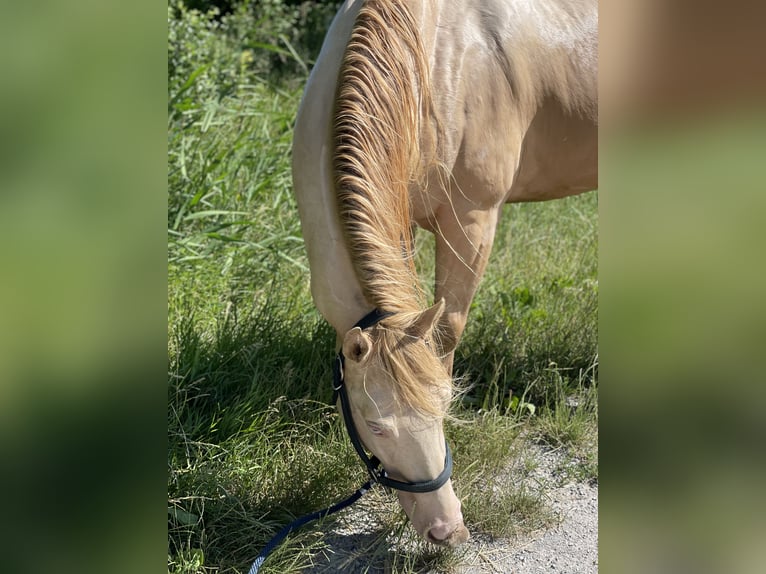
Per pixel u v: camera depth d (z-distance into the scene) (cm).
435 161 225
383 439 178
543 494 247
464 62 229
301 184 208
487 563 222
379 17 203
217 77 458
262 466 237
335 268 195
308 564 214
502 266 373
